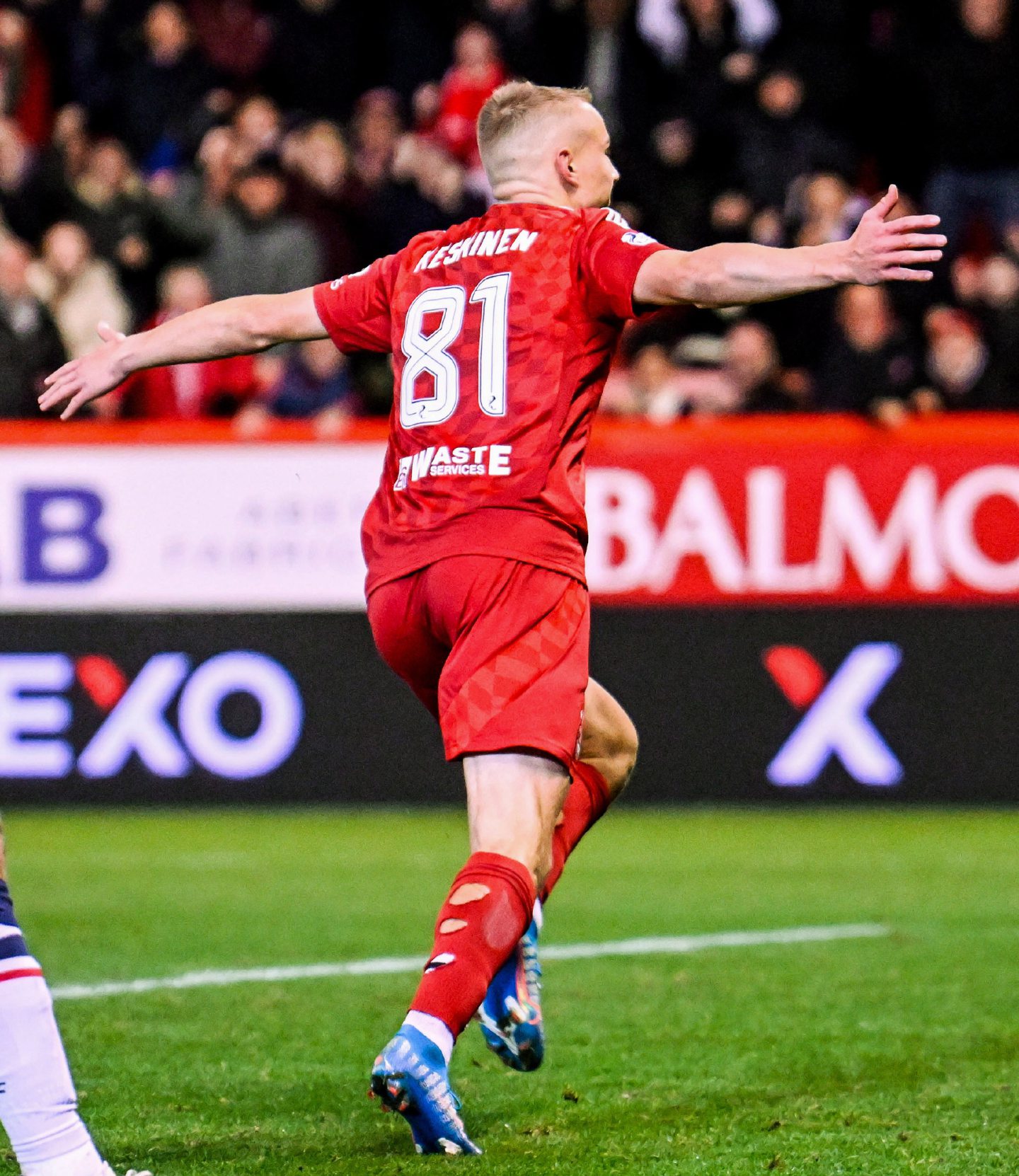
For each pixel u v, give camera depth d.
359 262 39.12
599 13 41.81
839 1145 11.70
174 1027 15.77
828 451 32.59
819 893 23.94
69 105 44.00
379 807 32.88
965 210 41.22
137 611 32.78
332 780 32.88
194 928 21.16
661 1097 13.25
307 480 32.62
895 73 42.56
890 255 10.72
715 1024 16.05
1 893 9.99
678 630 32.78
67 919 21.78
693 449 32.66
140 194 38.34
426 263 12.43
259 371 35.81
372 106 40.22
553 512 11.66
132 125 42.88
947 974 18.47
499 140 12.57
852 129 43.28
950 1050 14.99
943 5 43.84
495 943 10.90
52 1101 9.77
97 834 29.67
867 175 43.28
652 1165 11.12
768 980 18.11
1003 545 32.50
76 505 32.72
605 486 32.69
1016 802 32.75
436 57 45.19
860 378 33.62
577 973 18.47
